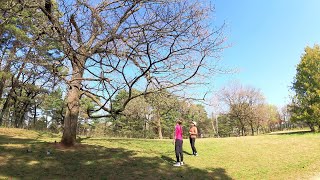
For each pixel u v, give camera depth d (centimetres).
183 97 1109
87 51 958
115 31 916
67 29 880
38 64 905
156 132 4819
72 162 1163
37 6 1027
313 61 2833
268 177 1197
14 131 2044
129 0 952
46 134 2109
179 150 1318
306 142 1886
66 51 905
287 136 2259
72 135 1409
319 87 2805
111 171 1113
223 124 7544
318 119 2766
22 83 2373
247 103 5972
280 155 1570
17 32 1409
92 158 1252
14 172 962
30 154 1199
